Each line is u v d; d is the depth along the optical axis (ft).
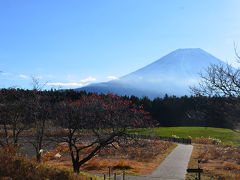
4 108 57.00
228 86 25.82
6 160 33.14
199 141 169.37
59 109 50.14
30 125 58.29
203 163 79.10
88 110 48.55
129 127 47.80
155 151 97.50
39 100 56.54
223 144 133.59
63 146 101.91
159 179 54.65
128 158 87.15
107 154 91.30
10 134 77.92
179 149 123.54
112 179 51.65
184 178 56.08
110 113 47.29
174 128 254.88
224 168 67.92
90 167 70.90
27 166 33.94
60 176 34.19
